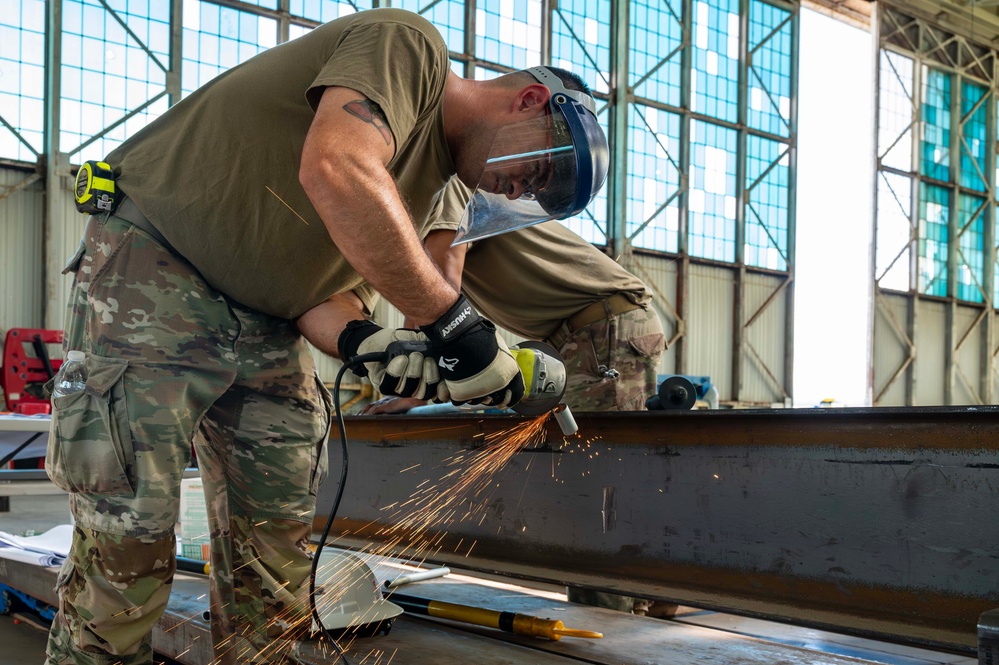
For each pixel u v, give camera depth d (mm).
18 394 7793
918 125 15984
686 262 13125
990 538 1379
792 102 14469
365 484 2660
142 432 1373
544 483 2121
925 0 16000
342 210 1144
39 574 2498
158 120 1520
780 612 1649
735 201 13797
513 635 2148
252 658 1619
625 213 12516
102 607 1400
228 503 1637
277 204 1417
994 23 16953
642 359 3166
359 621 2053
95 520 1388
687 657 1942
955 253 16391
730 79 13797
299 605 1667
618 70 12516
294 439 1619
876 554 1522
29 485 4645
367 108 1207
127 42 9422
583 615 2391
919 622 1456
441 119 1462
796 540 1635
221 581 1647
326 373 10188
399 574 2875
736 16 13891
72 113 9094
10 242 8844
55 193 8953
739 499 1731
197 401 1456
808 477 1625
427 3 11172
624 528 1937
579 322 3146
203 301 1471
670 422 1857
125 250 1423
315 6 10508
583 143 1459
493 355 1239
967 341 16750
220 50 9977
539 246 3049
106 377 1367
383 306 10461
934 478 1453
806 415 1612
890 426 1517
